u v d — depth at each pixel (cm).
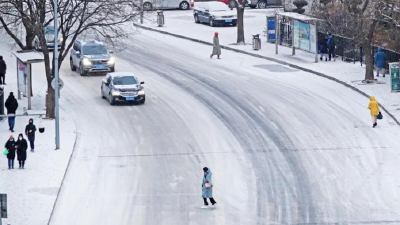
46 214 5859
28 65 8850
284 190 6456
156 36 13262
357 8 9831
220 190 6456
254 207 6094
